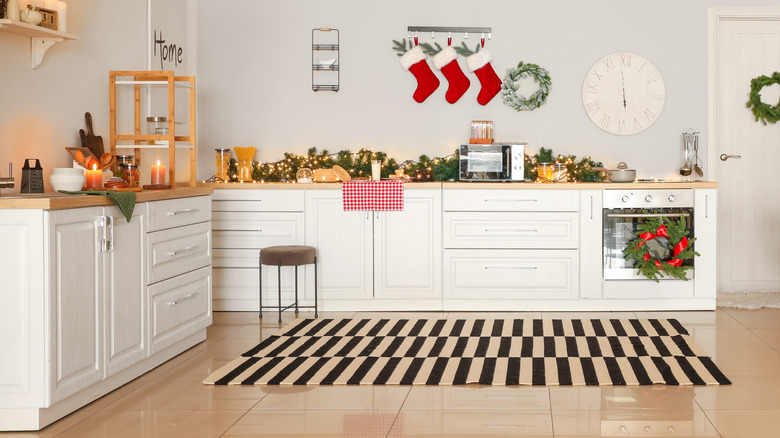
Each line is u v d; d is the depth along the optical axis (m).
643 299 5.72
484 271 5.74
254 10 6.32
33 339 3.15
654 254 5.66
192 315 4.64
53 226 3.18
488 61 6.22
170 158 4.94
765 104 6.29
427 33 6.29
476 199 5.72
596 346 4.52
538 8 6.25
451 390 3.71
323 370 4.04
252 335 4.99
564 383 3.78
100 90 4.77
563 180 6.06
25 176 3.74
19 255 3.15
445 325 5.17
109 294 3.66
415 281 5.76
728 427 3.13
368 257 5.77
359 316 5.58
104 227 3.60
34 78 4.09
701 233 5.70
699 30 6.21
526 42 6.26
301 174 5.96
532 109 6.27
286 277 5.80
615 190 5.68
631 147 6.28
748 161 6.38
